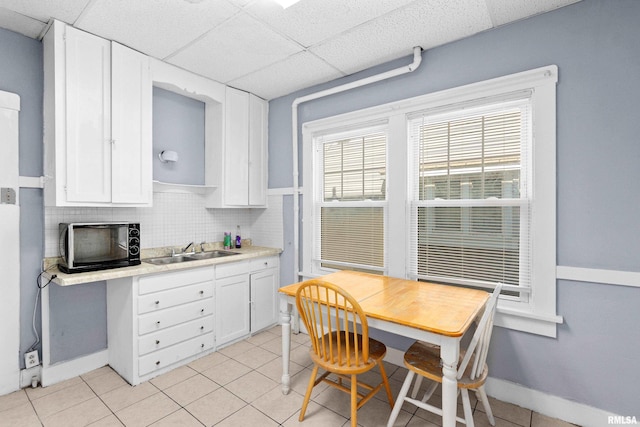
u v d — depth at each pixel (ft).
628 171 5.67
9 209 6.96
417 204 8.21
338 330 5.65
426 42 7.59
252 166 11.02
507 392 6.81
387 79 8.62
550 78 6.29
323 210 10.25
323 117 10.01
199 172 10.48
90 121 7.22
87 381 7.51
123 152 7.76
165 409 6.45
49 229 7.43
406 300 6.25
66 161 6.88
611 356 5.84
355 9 6.34
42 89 7.41
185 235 10.14
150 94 8.27
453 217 7.72
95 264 7.17
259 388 7.23
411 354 6.02
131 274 7.18
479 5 6.20
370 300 6.25
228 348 9.29
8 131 6.92
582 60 6.04
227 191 10.26
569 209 6.18
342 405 6.64
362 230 9.30
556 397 6.31
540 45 6.46
